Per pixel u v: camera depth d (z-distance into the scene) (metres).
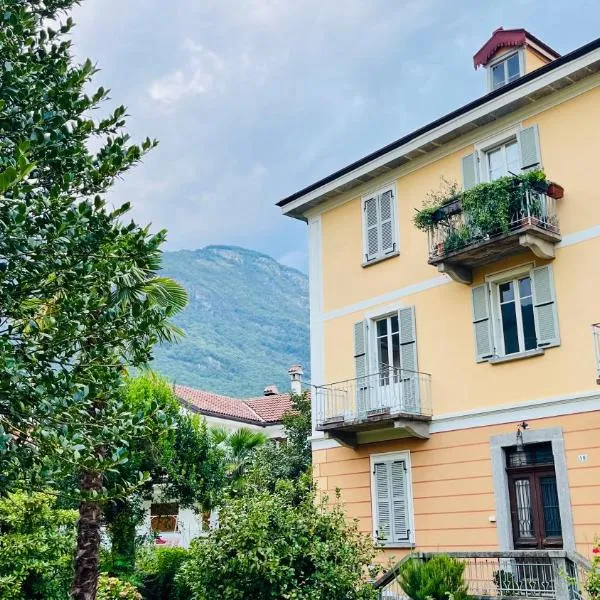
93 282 6.47
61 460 6.00
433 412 14.84
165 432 7.47
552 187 13.34
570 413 12.66
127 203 6.69
